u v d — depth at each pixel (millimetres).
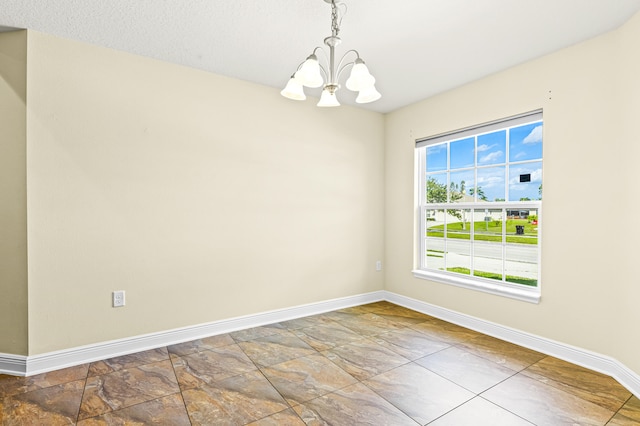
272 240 3035
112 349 2332
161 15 1921
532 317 2473
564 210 2291
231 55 2430
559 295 2318
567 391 1889
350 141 3527
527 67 2494
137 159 2410
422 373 2102
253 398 1821
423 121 3338
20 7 1827
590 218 2156
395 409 1724
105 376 2055
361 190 3625
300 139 3188
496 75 2699
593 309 2146
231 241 2818
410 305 3502
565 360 2275
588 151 2162
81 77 2217
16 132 2059
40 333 2113
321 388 1924
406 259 3557
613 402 1780
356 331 2838
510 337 2604
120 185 2352
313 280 3299
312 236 3281
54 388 1914
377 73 2709
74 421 1619
